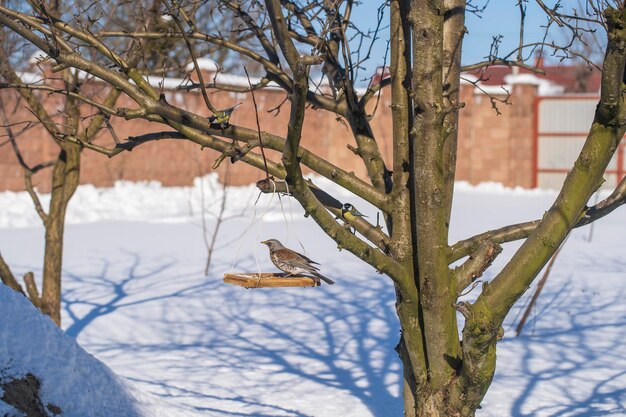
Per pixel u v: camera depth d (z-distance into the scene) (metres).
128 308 12.84
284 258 6.23
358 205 28.59
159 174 28.72
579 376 9.51
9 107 23.23
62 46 5.65
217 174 30.16
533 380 9.37
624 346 10.81
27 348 5.95
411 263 5.90
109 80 5.66
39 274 15.15
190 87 7.36
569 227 5.12
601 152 5.05
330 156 34.16
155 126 28.23
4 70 9.47
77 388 6.08
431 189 5.47
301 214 26.06
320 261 17.47
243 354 10.58
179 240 20.27
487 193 33.81
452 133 5.98
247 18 7.12
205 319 12.37
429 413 5.82
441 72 5.35
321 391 9.03
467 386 5.55
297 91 4.64
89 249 18.58
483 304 5.20
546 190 34.62
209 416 7.31
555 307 13.04
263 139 5.55
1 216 23.11
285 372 9.80
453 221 24.19
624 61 4.74
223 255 18.00
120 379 6.80
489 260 5.76
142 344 11.07
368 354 10.62
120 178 27.72
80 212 24.91
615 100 4.86
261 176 31.38
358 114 6.50
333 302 13.54
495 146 35.06
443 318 5.65
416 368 5.95
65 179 10.33
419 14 5.28
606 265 16.59
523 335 11.48
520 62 6.69
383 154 33.34
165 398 8.09
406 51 6.00
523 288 5.15
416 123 5.43
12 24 5.56
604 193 31.19
